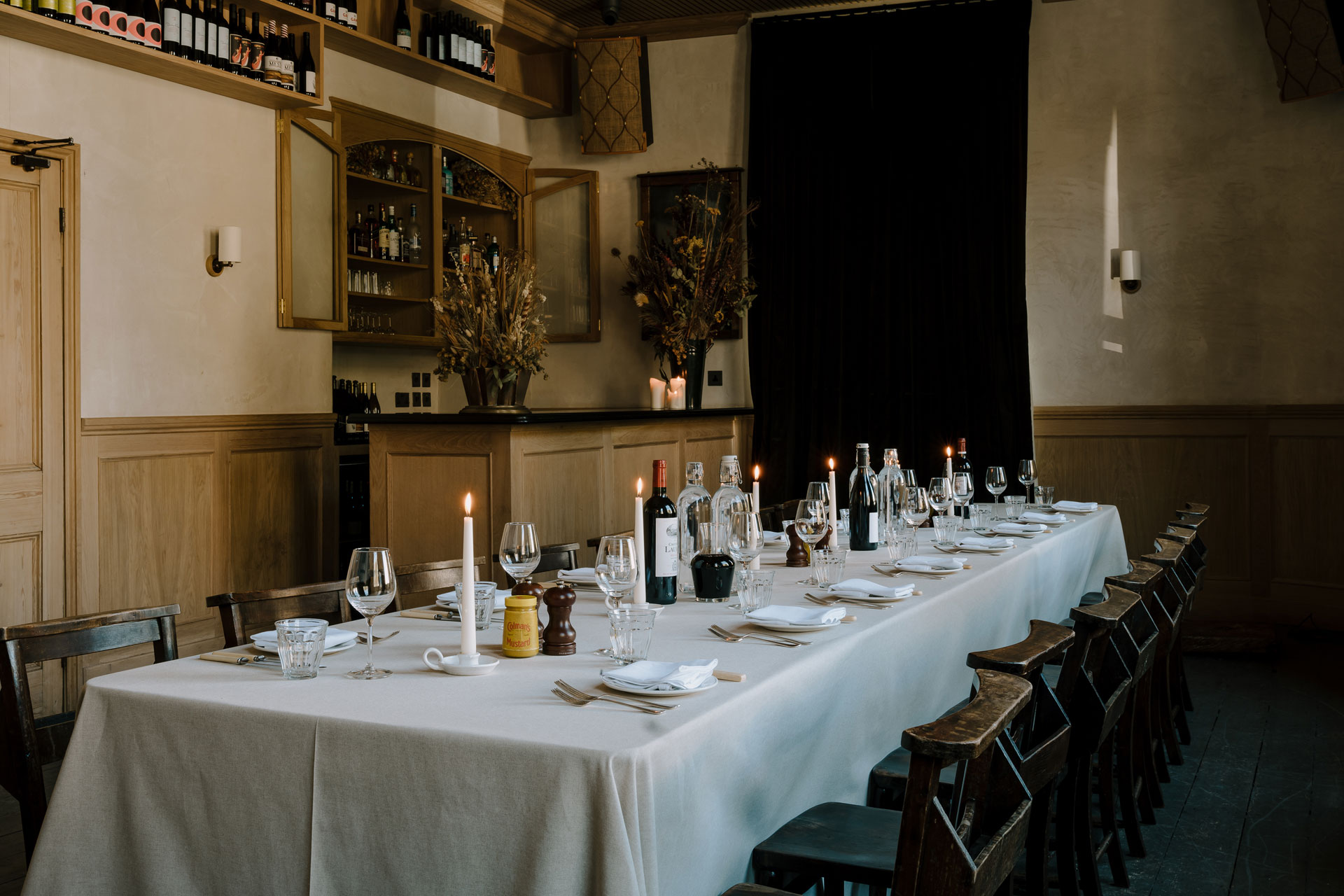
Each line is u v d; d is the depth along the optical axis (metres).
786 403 6.85
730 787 1.67
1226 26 6.08
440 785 1.51
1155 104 6.25
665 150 7.26
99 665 4.50
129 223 4.59
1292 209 5.96
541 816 1.44
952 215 6.48
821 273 6.76
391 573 1.85
